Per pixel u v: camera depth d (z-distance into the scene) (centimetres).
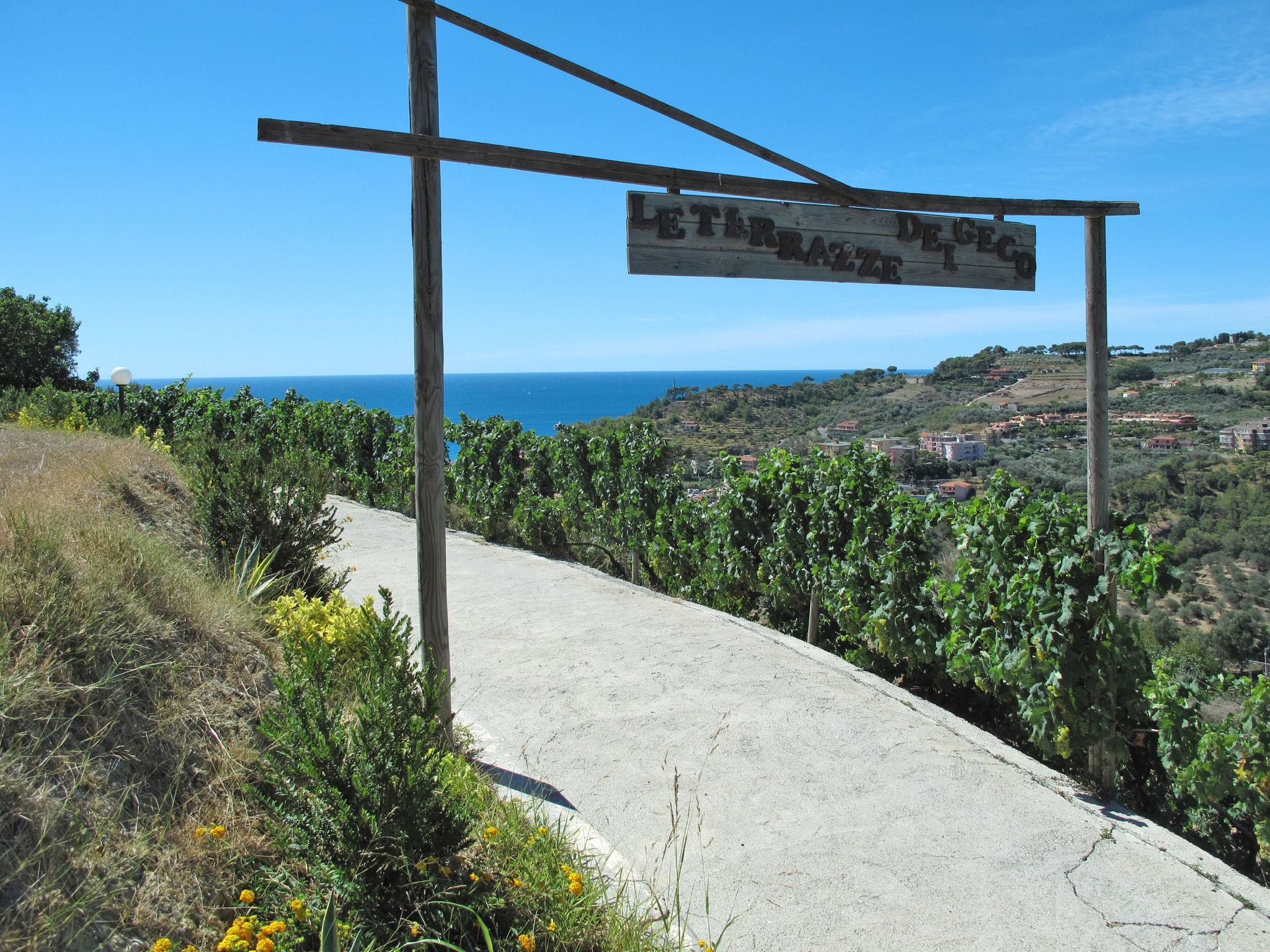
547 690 536
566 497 1041
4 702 268
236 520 615
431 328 388
